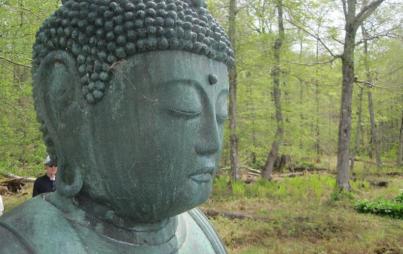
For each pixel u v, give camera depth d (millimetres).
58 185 1422
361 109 20453
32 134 6934
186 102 1319
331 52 11719
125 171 1327
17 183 10016
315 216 9078
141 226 1448
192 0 1436
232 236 7676
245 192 12242
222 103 1458
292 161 20922
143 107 1302
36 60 1458
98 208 1411
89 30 1335
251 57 13039
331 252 7105
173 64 1312
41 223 1345
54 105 1406
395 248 7309
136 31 1296
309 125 17266
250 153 17312
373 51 15672
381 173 20078
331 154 26938
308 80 14773
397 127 30203
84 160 1379
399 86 13438
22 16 6426
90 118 1344
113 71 1309
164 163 1317
